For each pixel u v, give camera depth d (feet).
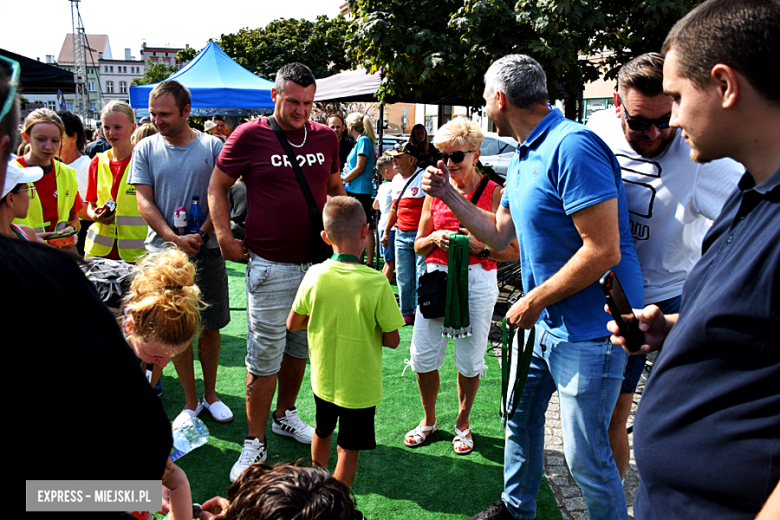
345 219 8.07
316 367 8.27
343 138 29.55
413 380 13.43
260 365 9.41
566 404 6.64
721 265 3.43
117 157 12.19
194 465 9.79
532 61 6.65
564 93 19.71
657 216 7.06
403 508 8.75
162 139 10.54
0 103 2.39
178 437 9.75
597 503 6.64
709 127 3.37
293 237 9.26
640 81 6.23
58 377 2.47
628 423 11.05
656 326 4.93
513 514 7.96
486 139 35.27
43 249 2.67
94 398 2.63
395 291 20.06
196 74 29.78
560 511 8.67
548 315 6.72
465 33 16.61
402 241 15.76
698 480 3.43
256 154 9.14
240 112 35.42
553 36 15.76
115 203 12.17
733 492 3.25
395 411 11.87
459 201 7.43
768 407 3.09
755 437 3.14
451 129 9.57
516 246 9.68
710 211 6.74
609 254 5.84
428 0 17.98
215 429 11.02
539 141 6.47
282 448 10.43
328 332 8.06
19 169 6.60
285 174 9.20
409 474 9.64
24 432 2.33
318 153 9.64
